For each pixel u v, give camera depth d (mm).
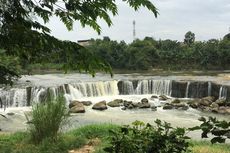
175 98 26062
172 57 45250
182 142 3078
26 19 2938
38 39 2770
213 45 44719
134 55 43156
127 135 3225
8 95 20375
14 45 2846
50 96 8219
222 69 43719
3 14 2795
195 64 44781
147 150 3055
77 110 19672
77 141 7742
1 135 9164
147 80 27547
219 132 2594
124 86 27062
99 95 25844
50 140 7586
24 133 9086
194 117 19484
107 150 3166
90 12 3031
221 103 22734
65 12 3055
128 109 21484
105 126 9688
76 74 33250
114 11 3049
